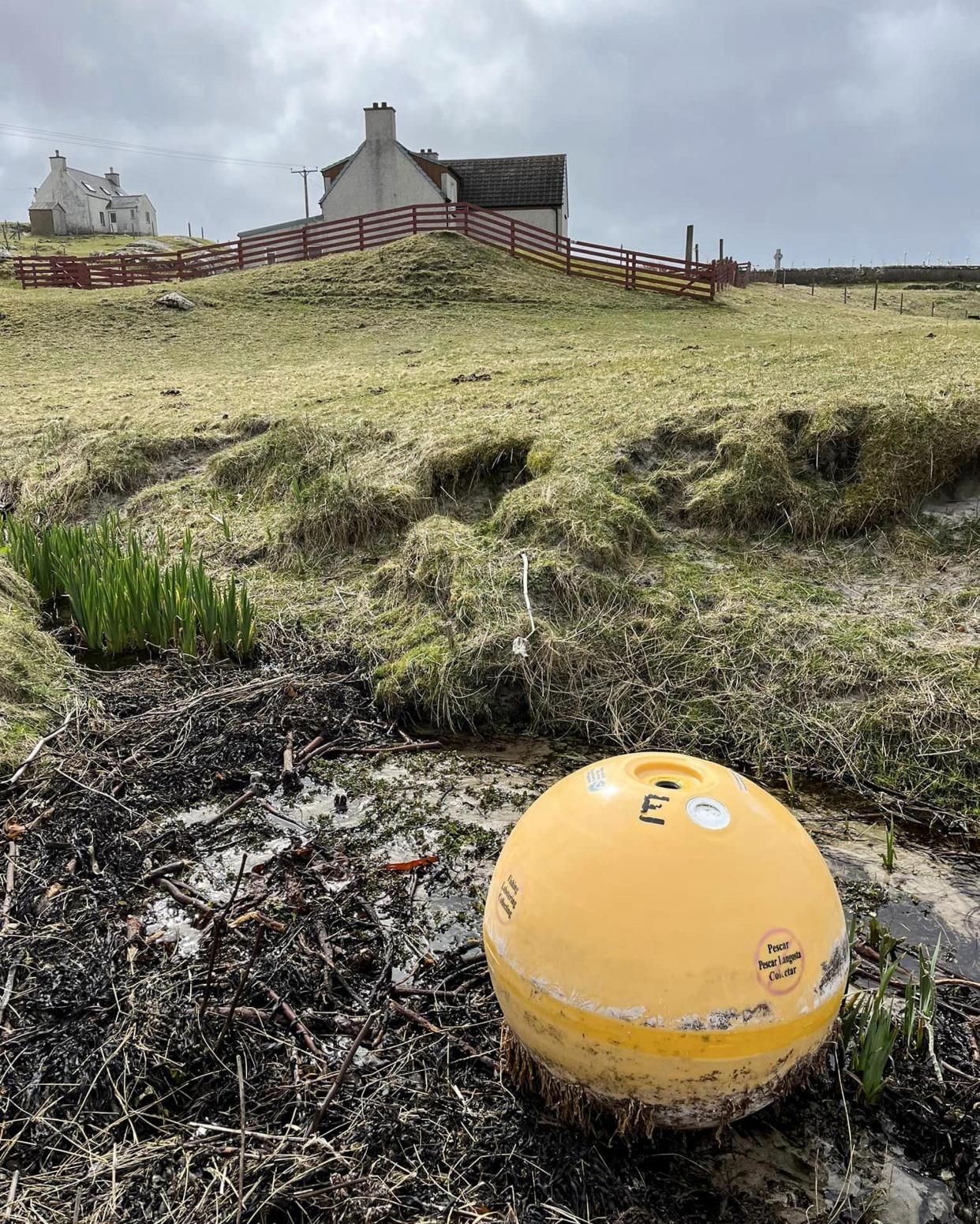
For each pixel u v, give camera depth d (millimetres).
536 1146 2439
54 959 3146
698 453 7039
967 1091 2633
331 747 4852
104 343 17141
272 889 3609
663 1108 2221
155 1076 2674
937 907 3541
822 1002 2201
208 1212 2250
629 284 22953
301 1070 2711
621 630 5461
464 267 22344
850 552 6141
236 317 19281
